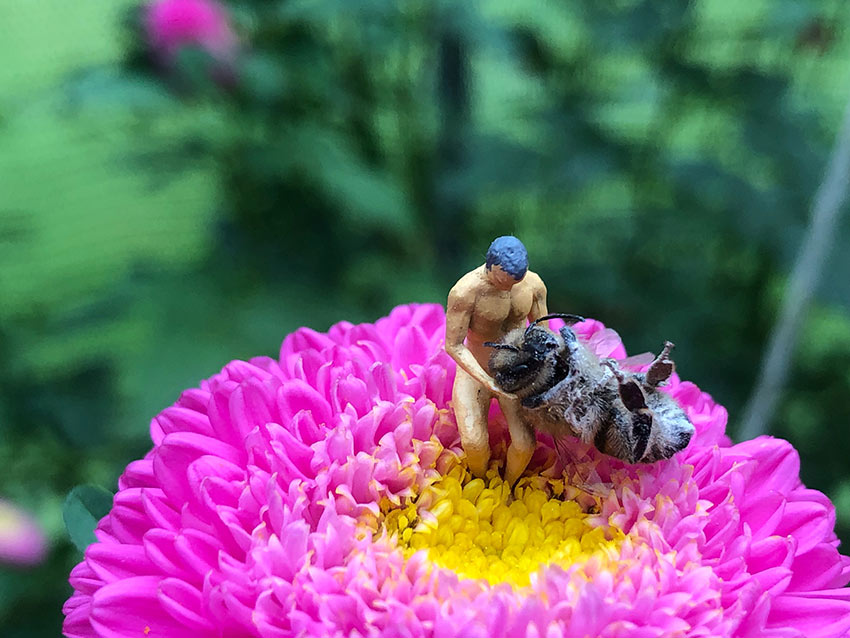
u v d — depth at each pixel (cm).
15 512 9
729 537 5
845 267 10
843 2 11
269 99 12
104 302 12
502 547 5
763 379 8
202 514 5
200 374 11
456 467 5
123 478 5
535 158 11
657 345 12
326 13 10
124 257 18
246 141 12
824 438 12
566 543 5
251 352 11
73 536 6
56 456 12
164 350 11
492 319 5
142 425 10
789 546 5
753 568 5
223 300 11
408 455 5
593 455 5
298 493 5
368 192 11
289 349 6
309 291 12
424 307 6
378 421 5
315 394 5
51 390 12
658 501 5
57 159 20
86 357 14
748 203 11
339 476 5
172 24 11
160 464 5
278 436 5
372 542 5
